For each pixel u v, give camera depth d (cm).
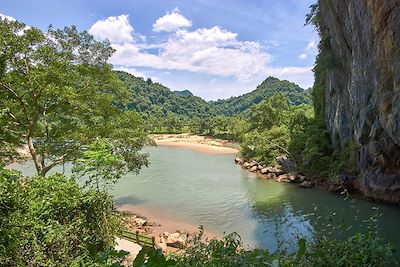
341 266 495
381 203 2434
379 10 1867
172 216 2355
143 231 2012
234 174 3903
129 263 945
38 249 673
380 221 2005
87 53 1756
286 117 5481
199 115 17125
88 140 1756
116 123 1939
